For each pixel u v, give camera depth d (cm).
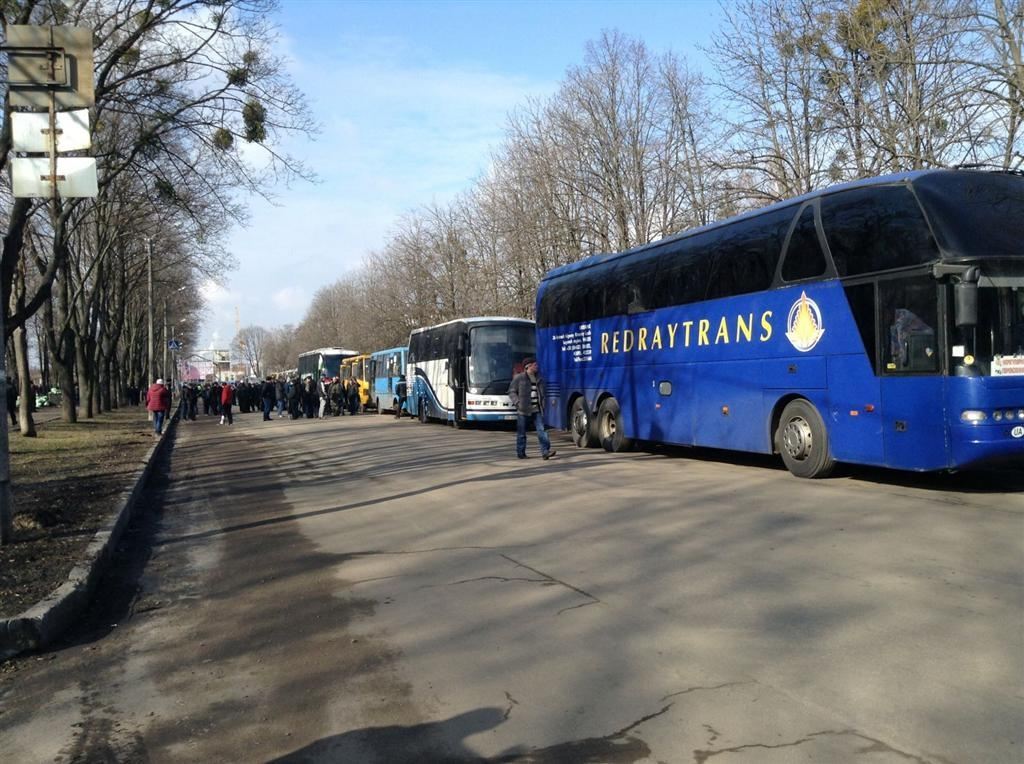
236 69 1636
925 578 639
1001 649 485
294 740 407
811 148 2012
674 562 722
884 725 392
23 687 497
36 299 1628
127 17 1567
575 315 1848
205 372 10538
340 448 2097
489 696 448
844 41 1806
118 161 1988
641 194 3050
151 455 1844
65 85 830
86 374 3922
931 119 1561
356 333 6862
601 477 1295
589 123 3153
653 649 508
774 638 519
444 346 2889
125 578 773
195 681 495
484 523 945
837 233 1098
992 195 982
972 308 916
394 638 555
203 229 2059
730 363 1308
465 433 2508
